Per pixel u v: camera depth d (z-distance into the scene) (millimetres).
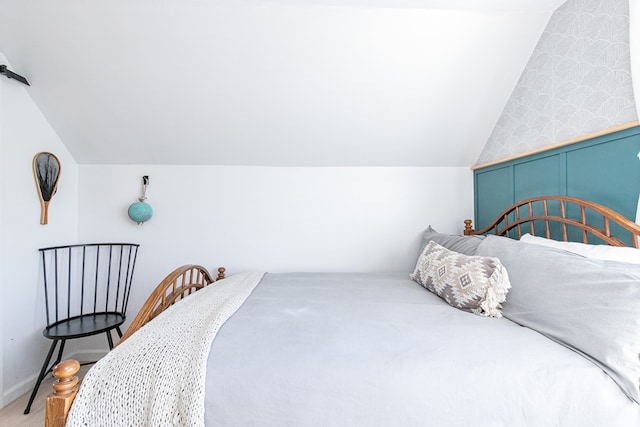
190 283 1744
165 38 1550
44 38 1561
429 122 2000
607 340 804
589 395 768
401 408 776
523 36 1598
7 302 1718
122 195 2252
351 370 816
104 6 1425
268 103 1870
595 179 1299
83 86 1773
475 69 1727
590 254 1084
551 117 1540
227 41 1565
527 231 1716
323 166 2303
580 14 1354
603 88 1256
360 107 1901
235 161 2262
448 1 1415
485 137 2107
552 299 995
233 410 774
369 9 1463
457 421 768
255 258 2303
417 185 2316
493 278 1199
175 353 857
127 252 2264
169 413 758
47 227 1985
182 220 2277
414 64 1689
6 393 1699
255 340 938
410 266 2314
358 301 1365
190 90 1792
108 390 781
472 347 893
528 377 794
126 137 2066
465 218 2326
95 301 2133
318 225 2309
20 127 1786
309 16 1479
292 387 792
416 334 979
